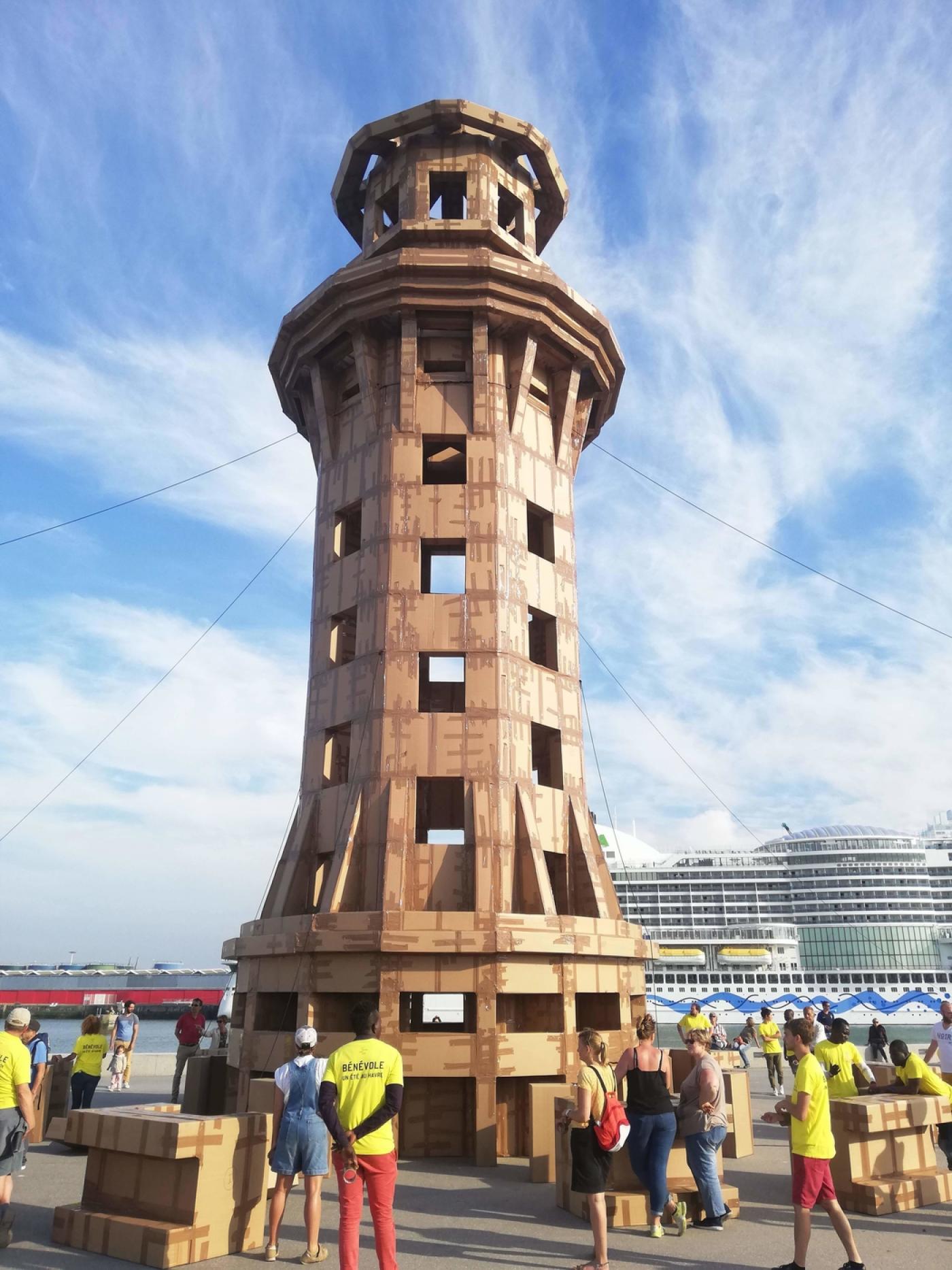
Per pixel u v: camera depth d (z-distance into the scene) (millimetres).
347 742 25469
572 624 25062
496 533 23031
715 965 159250
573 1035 19203
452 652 22094
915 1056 15023
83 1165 16078
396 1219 12602
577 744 24031
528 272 24109
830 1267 10258
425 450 27031
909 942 160375
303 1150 10492
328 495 25453
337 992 18641
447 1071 17672
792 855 172125
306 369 26766
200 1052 24984
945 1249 11062
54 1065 19656
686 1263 10414
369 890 20203
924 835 194625
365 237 28125
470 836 20469
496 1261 10469
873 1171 13414
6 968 195125
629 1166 12906
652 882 172000
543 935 19047
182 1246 10172
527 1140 18141
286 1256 10586
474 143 27531
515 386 24672
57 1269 10031
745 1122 17875
